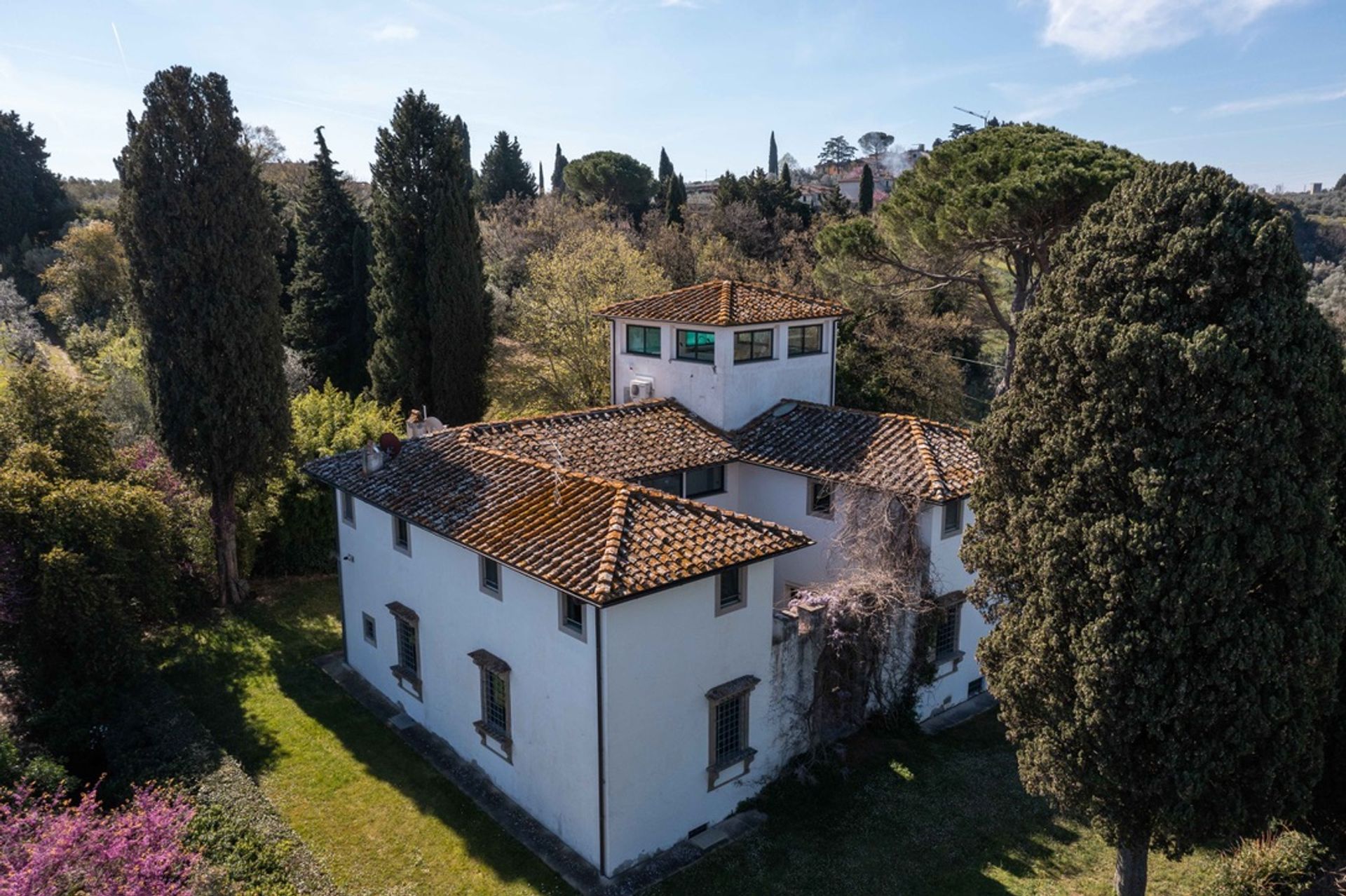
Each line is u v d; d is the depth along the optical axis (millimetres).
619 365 24125
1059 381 10953
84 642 16328
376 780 15555
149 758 14641
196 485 22547
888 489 17234
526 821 14445
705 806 14305
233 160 20766
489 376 40375
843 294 35906
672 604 13195
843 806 14914
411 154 31906
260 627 22219
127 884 9609
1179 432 9922
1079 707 10812
